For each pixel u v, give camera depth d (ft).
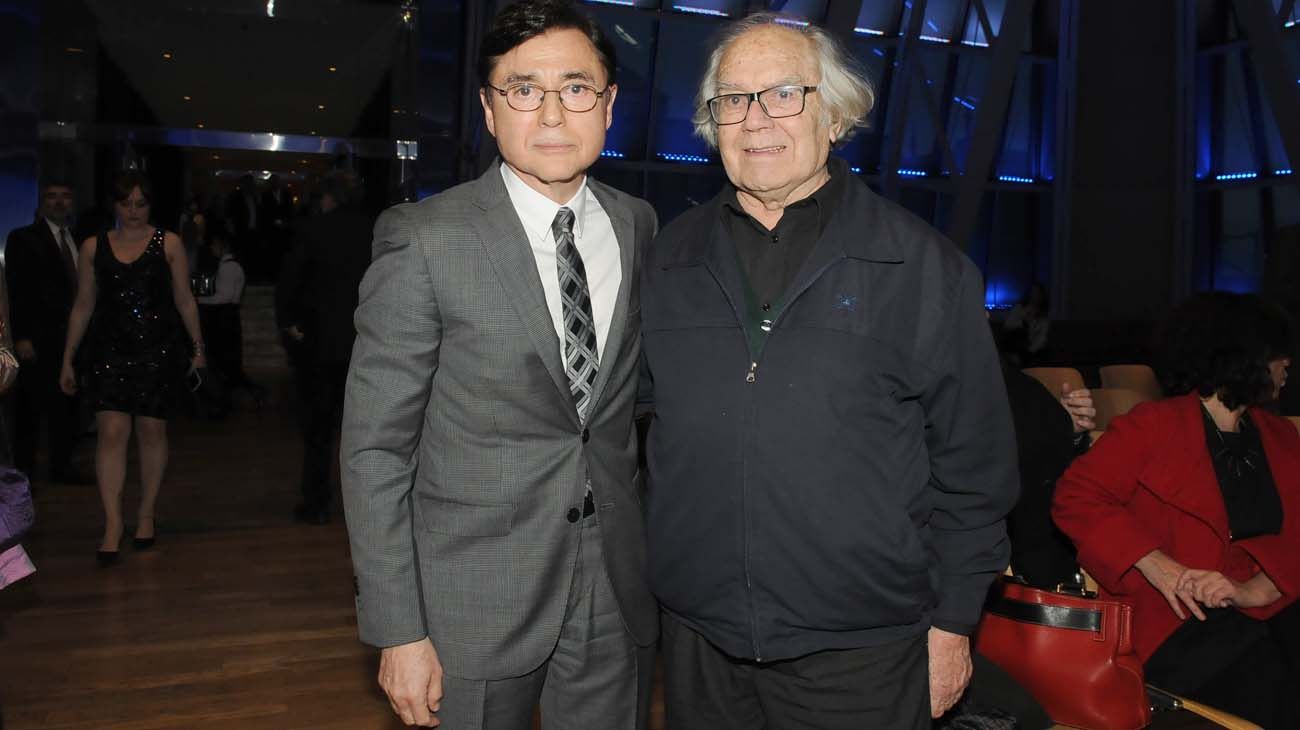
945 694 5.04
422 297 4.65
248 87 51.42
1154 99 42.88
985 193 45.70
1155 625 6.72
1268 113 39.42
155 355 13.43
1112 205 44.32
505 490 4.84
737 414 4.77
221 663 10.39
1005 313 47.01
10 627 11.25
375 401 4.66
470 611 4.86
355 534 4.67
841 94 4.99
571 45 4.78
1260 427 7.09
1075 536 6.73
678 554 5.00
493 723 4.95
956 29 41.16
